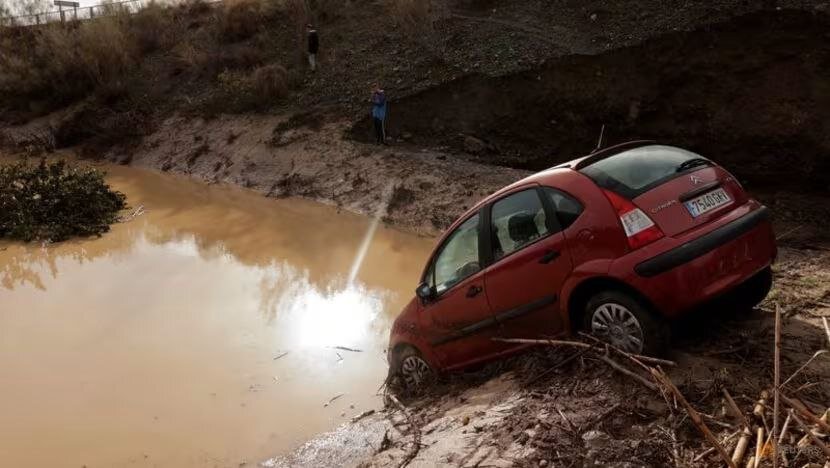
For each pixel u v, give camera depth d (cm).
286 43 2334
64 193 1519
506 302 504
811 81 1148
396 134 1684
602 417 389
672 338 477
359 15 2312
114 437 636
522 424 407
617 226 429
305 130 1786
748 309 530
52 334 902
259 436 611
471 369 563
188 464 580
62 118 2477
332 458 519
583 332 457
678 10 1534
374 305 925
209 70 2372
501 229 510
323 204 1483
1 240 1423
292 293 995
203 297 1006
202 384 729
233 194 1672
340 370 734
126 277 1132
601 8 1730
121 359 808
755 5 1327
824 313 545
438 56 1839
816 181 1102
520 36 1784
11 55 2769
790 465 317
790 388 387
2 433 657
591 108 1431
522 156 1505
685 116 1291
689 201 434
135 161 2112
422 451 435
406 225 1277
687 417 375
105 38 2600
